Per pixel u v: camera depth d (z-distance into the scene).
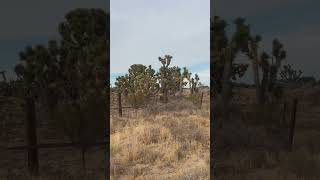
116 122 16.27
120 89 25.27
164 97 26.94
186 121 16.53
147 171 9.78
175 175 9.19
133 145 11.87
